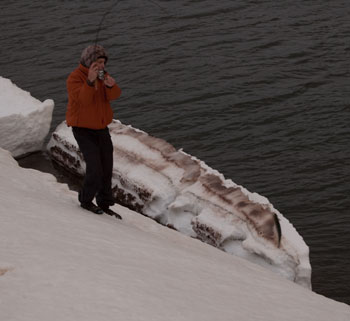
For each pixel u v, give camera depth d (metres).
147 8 32.50
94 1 33.66
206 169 15.23
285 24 30.27
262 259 12.81
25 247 6.75
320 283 13.82
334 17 30.88
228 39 28.84
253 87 24.45
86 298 5.67
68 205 10.05
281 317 6.70
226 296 6.88
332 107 22.78
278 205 17.38
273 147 20.41
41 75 25.95
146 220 11.22
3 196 8.88
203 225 13.70
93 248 7.21
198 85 24.72
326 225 16.30
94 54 9.02
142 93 24.25
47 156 18.36
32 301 5.52
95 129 9.51
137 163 15.92
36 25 31.02
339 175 18.67
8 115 17.62
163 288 6.41
